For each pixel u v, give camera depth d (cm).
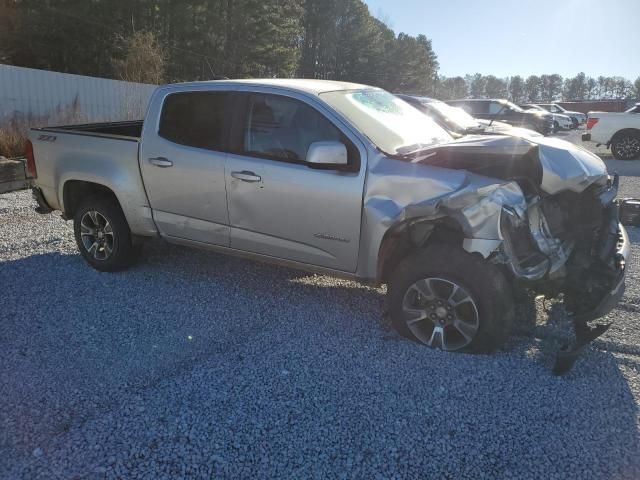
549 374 352
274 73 4438
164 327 421
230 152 451
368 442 286
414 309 388
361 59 6156
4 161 920
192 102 476
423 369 357
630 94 11656
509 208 358
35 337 401
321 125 418
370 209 390
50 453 277
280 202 427
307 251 430
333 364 364
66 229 688
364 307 463
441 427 298
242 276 536
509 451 280
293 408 315
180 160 472
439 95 8594
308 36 5894
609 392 331
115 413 310
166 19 3547
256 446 283
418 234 394
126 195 506
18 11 3023
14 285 502
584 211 438
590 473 264
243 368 359
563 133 2944
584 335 357
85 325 422
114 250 527
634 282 518
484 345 367
